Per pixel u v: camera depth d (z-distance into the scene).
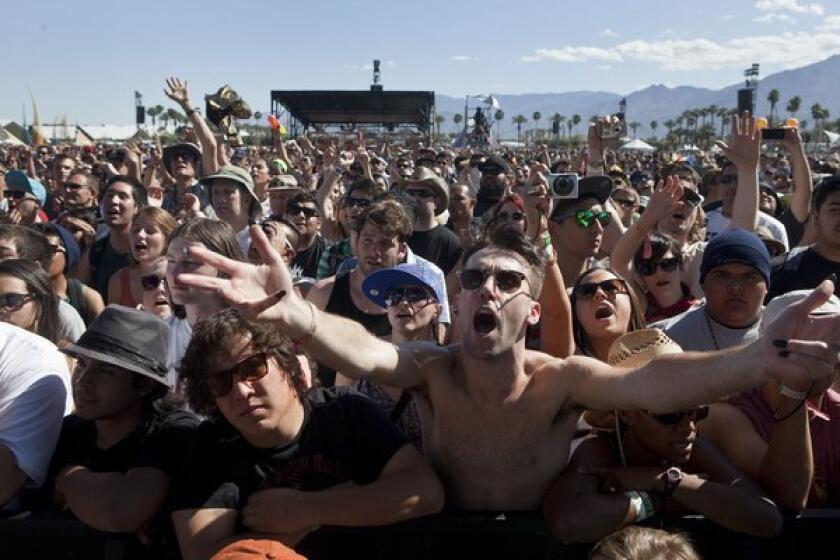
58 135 53.09
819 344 1.90
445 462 2.46
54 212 9.66
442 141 71.69
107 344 2.50
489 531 2.38
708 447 2.51
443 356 2.45
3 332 2.69
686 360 2.13
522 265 2.32
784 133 6.52
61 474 2.53
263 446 2.33
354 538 2.38
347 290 4.26
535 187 3.83
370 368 2.26
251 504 2.27
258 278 2.02
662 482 2.34
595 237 4.47
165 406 2.61
